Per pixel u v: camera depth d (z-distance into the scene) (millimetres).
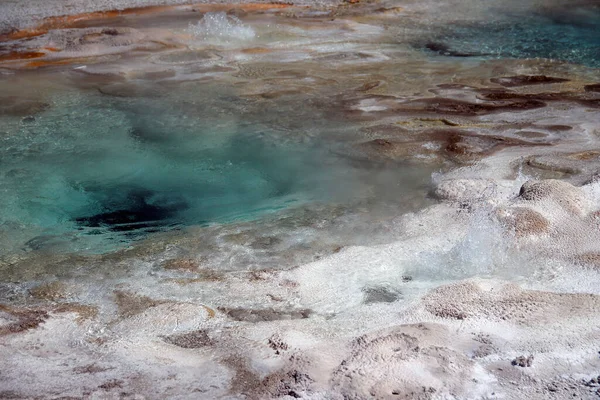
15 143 4965
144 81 6340
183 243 3557
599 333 2627
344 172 4383
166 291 3100
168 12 8945
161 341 2729
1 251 3551
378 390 2332
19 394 2424
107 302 3035
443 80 6219
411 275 3166
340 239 3529
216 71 6625
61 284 3189
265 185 4285
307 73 6512
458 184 3963
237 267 3291
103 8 9102
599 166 4254
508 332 2670
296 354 2566
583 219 3512
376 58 6984
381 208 3857
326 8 9141
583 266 3145
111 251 3518
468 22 8344
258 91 6008
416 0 9469
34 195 4203
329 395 2348
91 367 2574
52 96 5949
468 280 3012
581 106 5449
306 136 4980
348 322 2809
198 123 5297
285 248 3459
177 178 4426
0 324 2871
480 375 2412
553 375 2420
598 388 2352
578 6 8969
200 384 2461
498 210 3549
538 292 2916
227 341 2707
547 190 3709
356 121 5230
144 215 3955
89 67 6789
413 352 2520
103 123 5340
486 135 4855
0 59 7070
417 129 5016
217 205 4043
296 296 3025
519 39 7586
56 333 2805
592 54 6973
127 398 2393
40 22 8453
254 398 2375
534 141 4730
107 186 4328
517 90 5887
